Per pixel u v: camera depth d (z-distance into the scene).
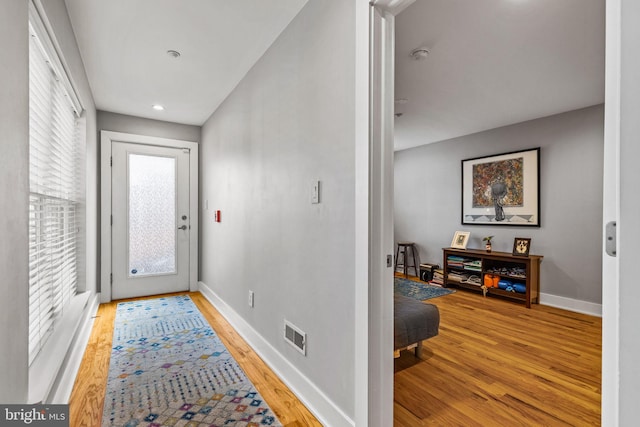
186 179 4.25
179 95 3.24
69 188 2.55
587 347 2.61
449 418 1.69
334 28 1.59
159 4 1.88
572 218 3.71
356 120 1.40
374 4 1.33
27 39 1.16
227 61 2.54
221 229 3.41
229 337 2.74
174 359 2.32
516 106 3.57
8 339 0.99
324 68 1.66
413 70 2.68
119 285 3.84
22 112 1.12
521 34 2.17
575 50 2.37
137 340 2.65
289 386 1.95
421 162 5.55
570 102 3.44
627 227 0.60
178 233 4.21
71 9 1.93
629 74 0.60
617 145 0.62
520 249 4.05
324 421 1.62
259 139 2.46
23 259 1.13
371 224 1.35
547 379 2.09
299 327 1.88
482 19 2.01
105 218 3.73
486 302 4.00
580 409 1.78
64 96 2.27
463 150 4.89
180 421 1.62
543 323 3.20
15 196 1.05
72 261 2.64
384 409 1.39
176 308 3.54
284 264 2.07
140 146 3.95
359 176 1.39
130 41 2.27
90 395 1.84
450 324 3.16
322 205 1.68
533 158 4.03
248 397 1.85
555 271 3.84
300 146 1.89
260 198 2.43
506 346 2.62
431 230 5.39
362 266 1.37
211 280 3.80
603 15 1.95
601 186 3.50
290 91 2.01
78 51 2.36
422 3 1.85
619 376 0.61
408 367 2.25
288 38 2.04
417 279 5.42
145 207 4.00
